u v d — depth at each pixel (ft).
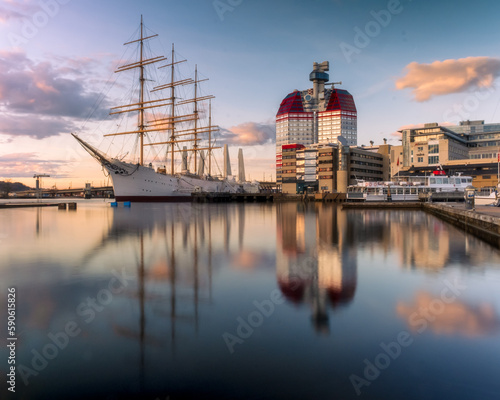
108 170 343.05
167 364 23.65
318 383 21.34
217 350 25.49
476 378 21.68
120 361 24.14
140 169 361.92
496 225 75.10
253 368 23.00
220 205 325.62
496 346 25.68
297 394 20.29
